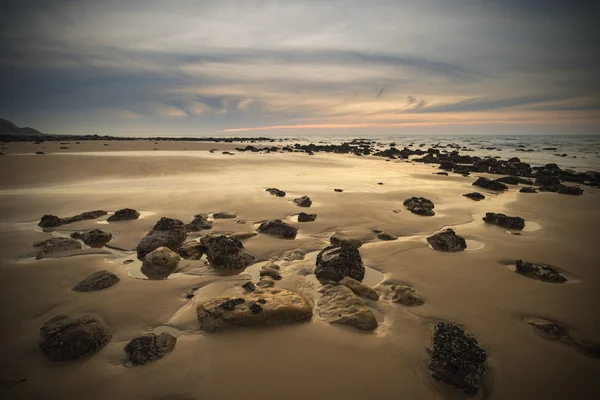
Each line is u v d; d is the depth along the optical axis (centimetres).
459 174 2702
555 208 1491
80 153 3441
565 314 586
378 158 4169
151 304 595
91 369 428
